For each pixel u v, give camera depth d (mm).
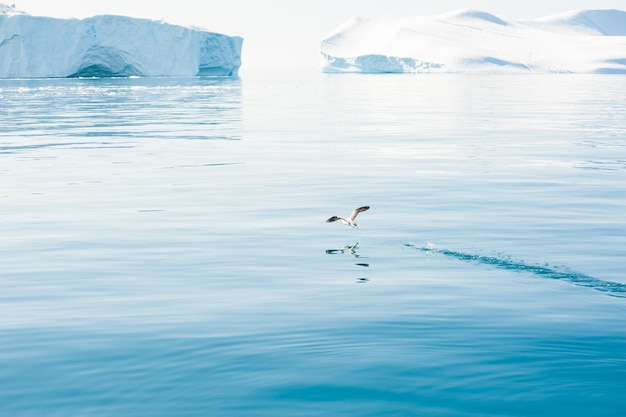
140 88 105812
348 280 12047
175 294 11258
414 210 18453
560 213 18000
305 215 17781
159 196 20438
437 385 7863
